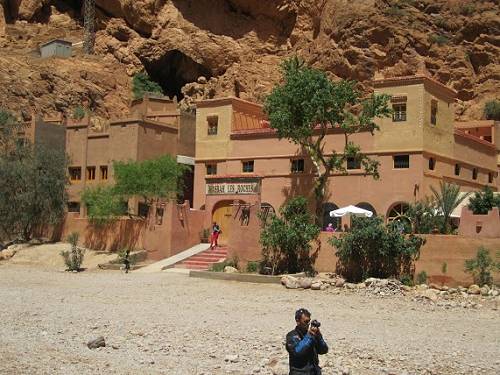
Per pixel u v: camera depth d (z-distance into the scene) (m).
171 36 69.19
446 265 27.77
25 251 40.72
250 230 32.59
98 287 28.22
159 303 23.77
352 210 34.56
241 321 20.16
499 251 27.14
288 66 35.94
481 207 31.20
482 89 53.00
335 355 15.55
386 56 53.72
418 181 36.22
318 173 35.62
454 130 40.06
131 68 70.69
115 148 47.69
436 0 54.12
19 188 43.34
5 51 70.31
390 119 37.44
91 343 16.06
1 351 15.53
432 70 53.19
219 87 65.62
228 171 43.53
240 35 68.44
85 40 73.31
